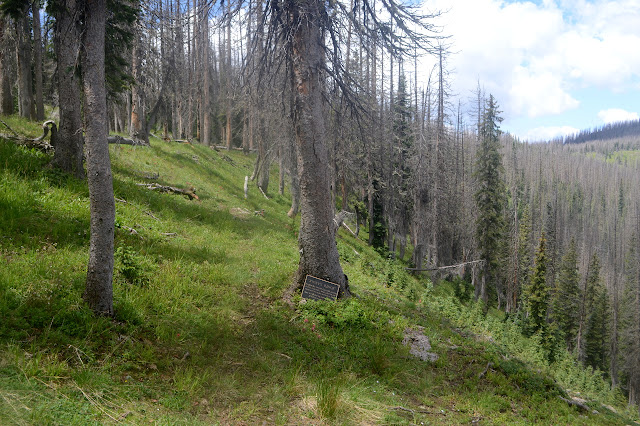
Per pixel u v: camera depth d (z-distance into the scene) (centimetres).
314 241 869
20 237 748
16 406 332
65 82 1191
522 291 4862
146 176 1795
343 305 822
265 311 766
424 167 3159
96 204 543
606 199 14012
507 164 10375
